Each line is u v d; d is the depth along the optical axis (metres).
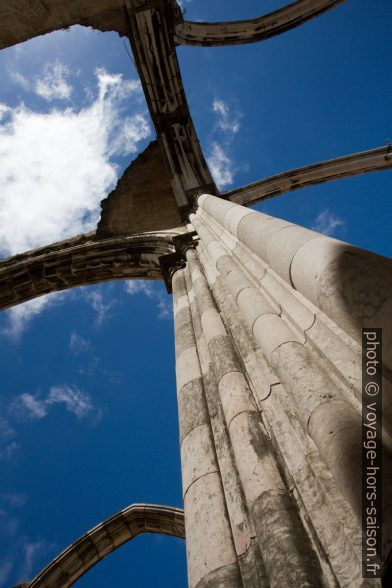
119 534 10.39
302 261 2.68
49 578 9.77
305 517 2.16
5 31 8.45
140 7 9.42
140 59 10.26
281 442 2.60
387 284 1.95
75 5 8.73
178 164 10.28
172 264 7.04
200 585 2.28
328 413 2.18
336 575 1.81
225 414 3.16
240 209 5.13
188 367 4.26
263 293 3.88
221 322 4.36
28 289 9.92
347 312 2.14
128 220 10.20
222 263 5.06
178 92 10.66
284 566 1.93
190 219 8.39
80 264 9.65
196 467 3.07
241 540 2.39
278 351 2.90
